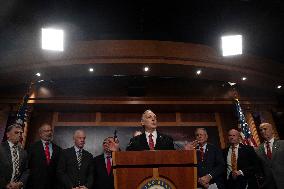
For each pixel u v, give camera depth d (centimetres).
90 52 664
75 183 371
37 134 696
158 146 295
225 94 754
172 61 672
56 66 671
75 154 393
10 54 661
